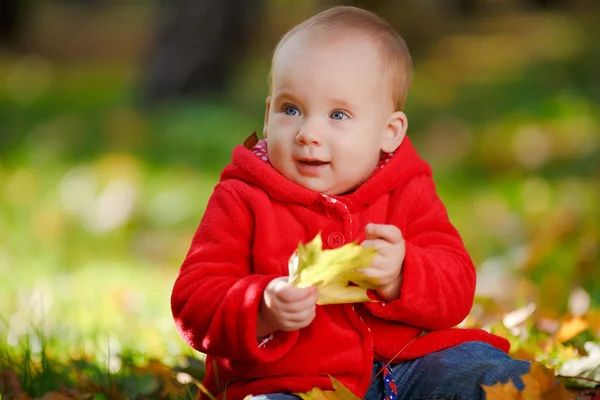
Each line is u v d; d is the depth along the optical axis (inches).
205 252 163.0
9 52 1310.3
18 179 592.1
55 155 671.1
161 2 865.5
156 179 600.4
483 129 701.9
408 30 1091.9
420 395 158.6
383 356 162.2
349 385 156.9
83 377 209.8
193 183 593.3
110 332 262.8
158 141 703.7
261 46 1151.6
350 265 143.6
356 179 165.3
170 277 397.4
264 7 924.6
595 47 952.9
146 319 286.0
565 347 207.6
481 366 155.8
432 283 156.2
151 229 503.2
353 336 158.6
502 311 260.2
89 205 523.5
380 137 167.6
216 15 858.1
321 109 162.2
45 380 205.5
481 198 529.3
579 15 1232.8
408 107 826.8
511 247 403.5
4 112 891.4
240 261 163.3
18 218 503.8
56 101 951.0
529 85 824.9
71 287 358.9
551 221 424.8
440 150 668.7
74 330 270.1
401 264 154.3
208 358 171.2
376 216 166.7
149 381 209.3
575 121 688.4
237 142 699.4
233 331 149.9
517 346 207.6
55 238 473.1
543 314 254.8
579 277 323.6
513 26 1217.4
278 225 163.6
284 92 163.9
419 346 161.8
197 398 173.9
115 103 880.3
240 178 168.1
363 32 166.4
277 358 151.8
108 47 1352.1
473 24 1257.4
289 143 162.7
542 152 621.6
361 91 162.7
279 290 144.9
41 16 1448.1
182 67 856.3
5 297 336.5
